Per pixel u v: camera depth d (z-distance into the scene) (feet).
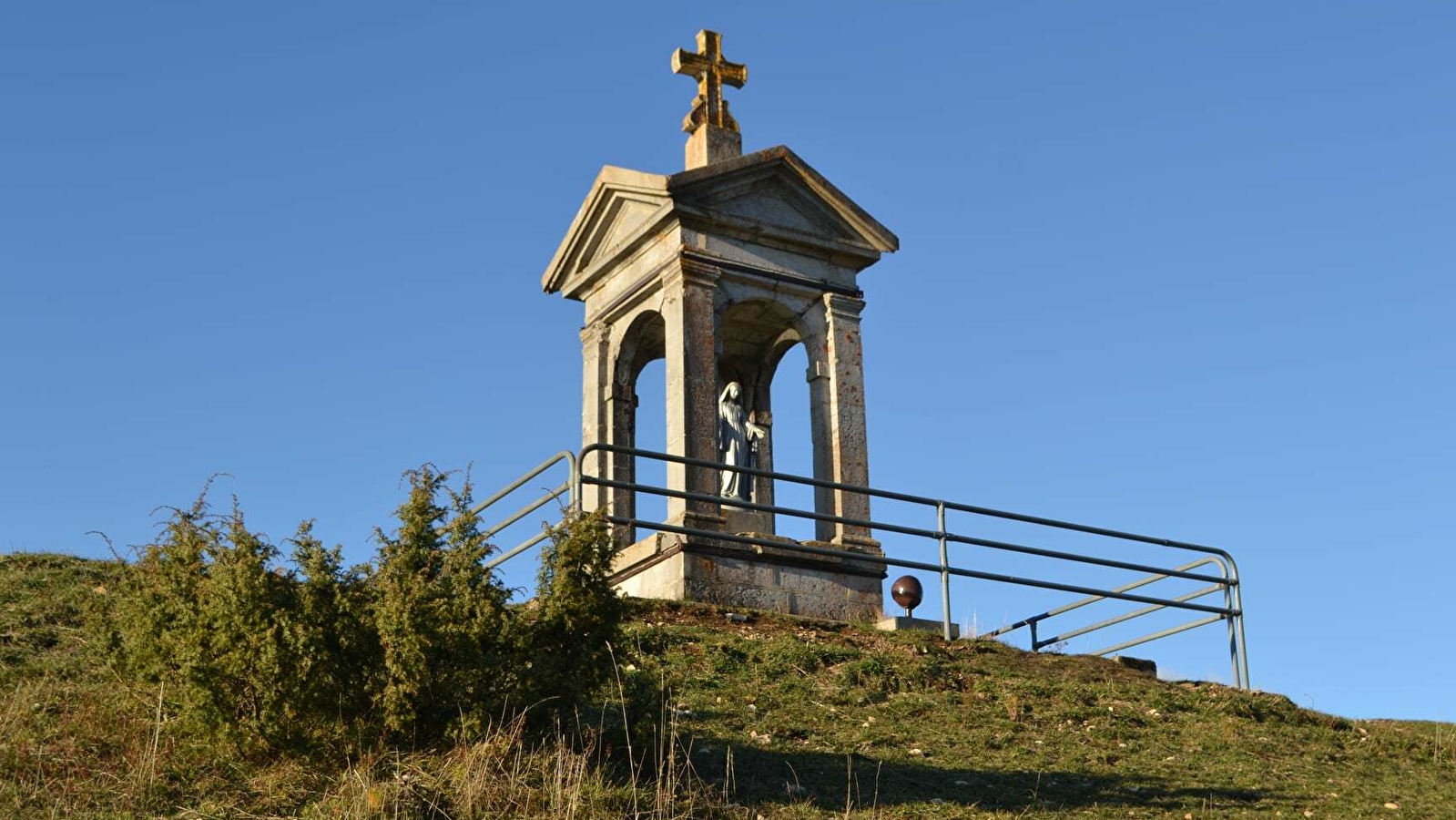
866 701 53.16
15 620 52.24
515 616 41.14
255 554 39.86
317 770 39.45
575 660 41.73
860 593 69.36
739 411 73.82
